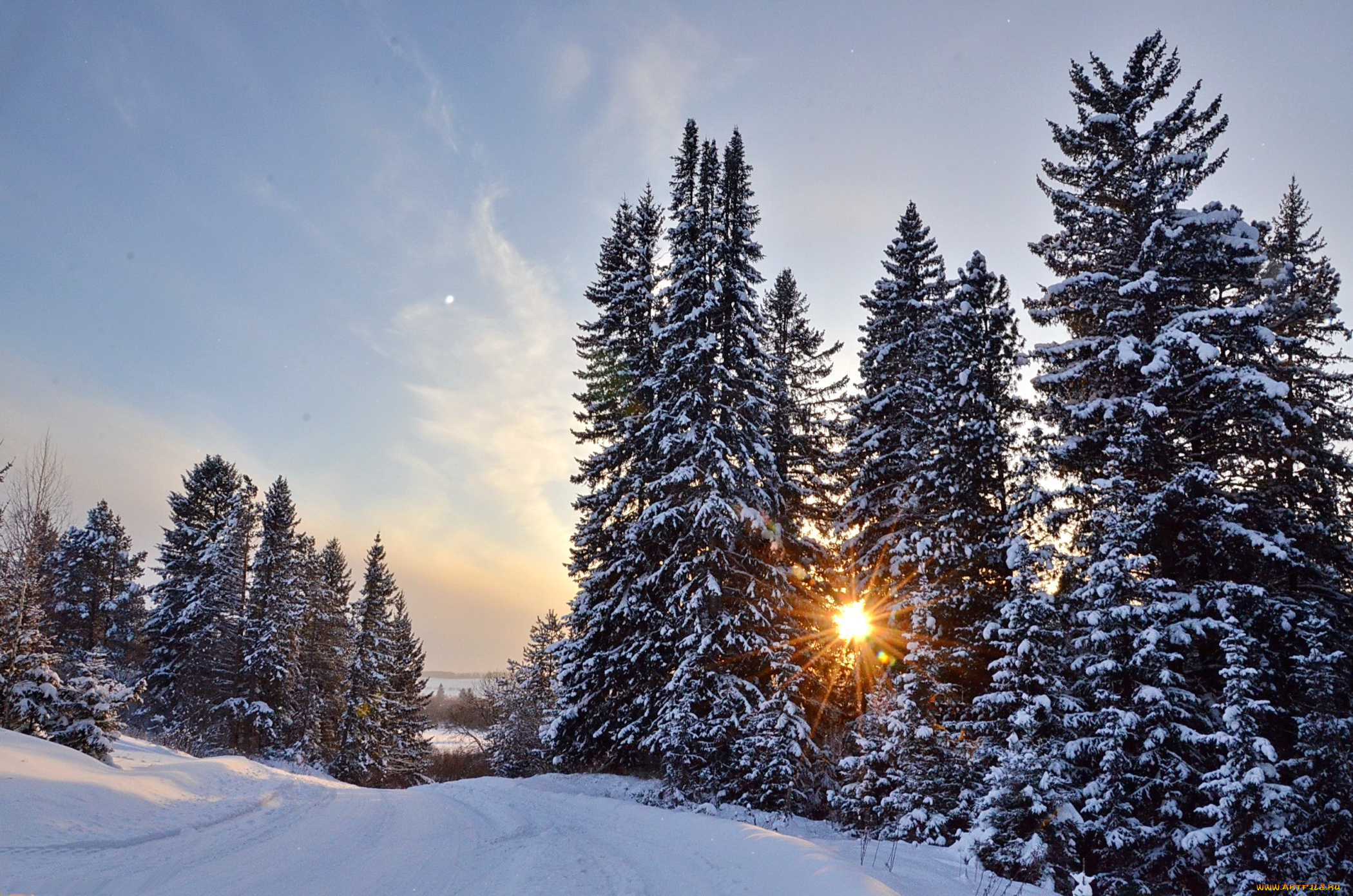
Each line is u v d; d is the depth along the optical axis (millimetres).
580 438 30531
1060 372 19969
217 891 8156
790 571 25422
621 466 29047
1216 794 14336
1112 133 20766
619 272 30984
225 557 47000
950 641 20641
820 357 35719
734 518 22125
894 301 26625
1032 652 16750
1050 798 14242
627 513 27875
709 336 23406
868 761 18469
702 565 22688
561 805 17328
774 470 24469
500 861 10484
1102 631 16047
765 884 8617
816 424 33000
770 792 19484
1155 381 17875
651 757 24688
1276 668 16188
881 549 23891
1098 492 18141
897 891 8102
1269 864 13453
